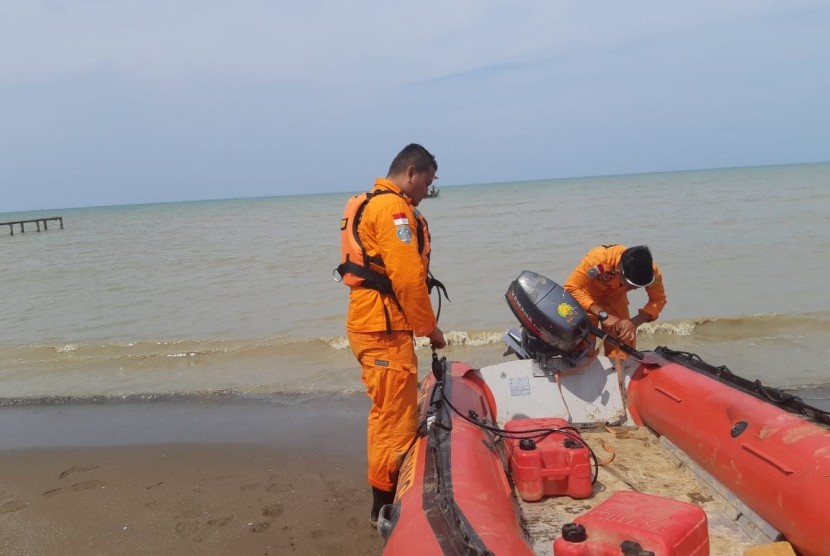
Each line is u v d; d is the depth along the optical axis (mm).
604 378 4066
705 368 3678
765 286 10758
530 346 4152
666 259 13742
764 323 8500
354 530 3879
